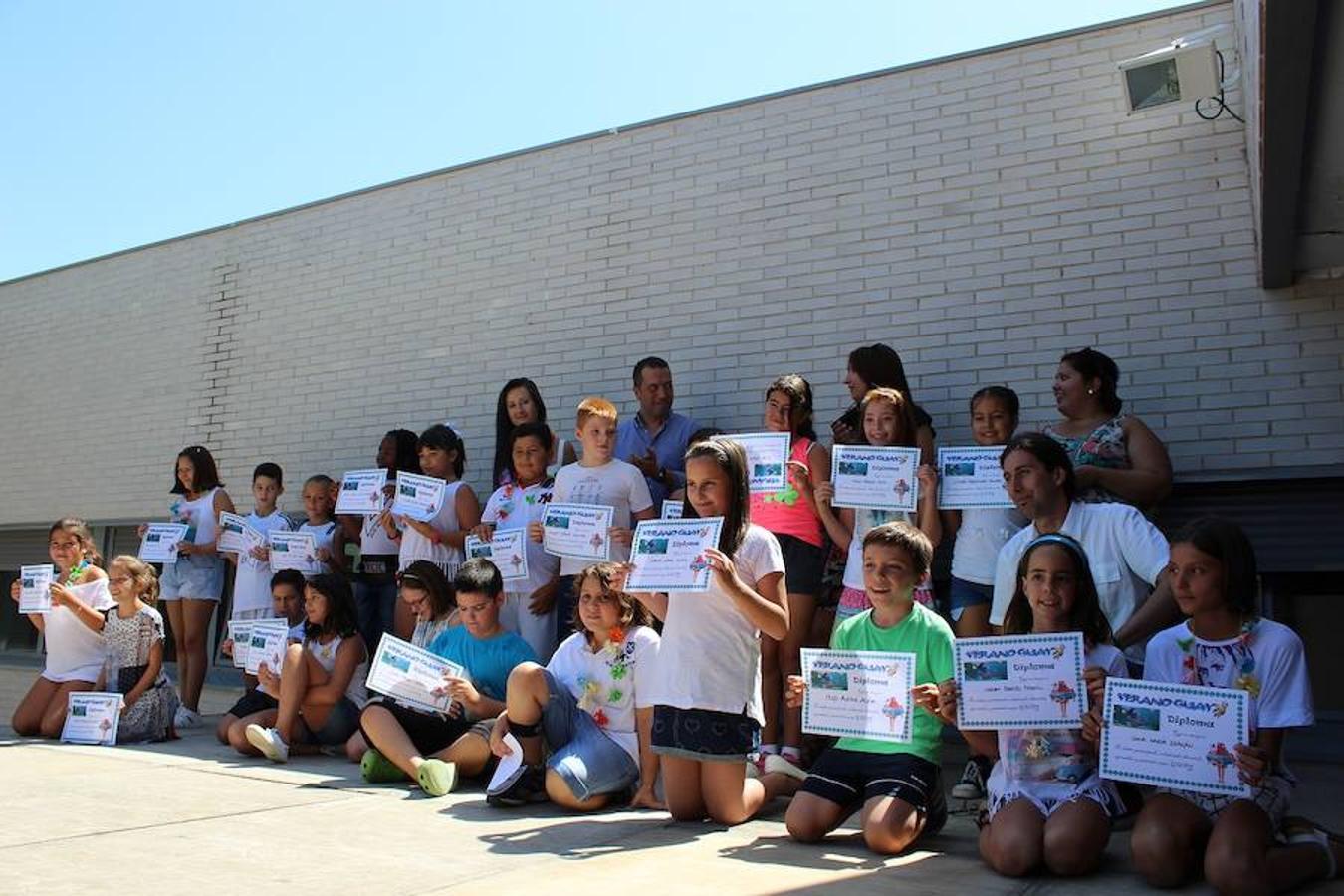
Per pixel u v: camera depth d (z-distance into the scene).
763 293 6.82
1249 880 2.90
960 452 4.89
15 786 4.50
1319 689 5.32
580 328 7.53
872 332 6.42
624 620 4.53
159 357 9.88
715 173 7.14
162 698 6.34
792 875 3.16
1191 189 5.69
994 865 3.28
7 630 10.66
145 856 3.26
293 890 2.90
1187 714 3.18
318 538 7.19
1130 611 4.11
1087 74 6.02
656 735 3.97
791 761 4.77
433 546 6.36
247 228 9.49
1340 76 3.51
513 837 3.68
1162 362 5.65
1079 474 4.59
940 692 3.59
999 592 4.29
